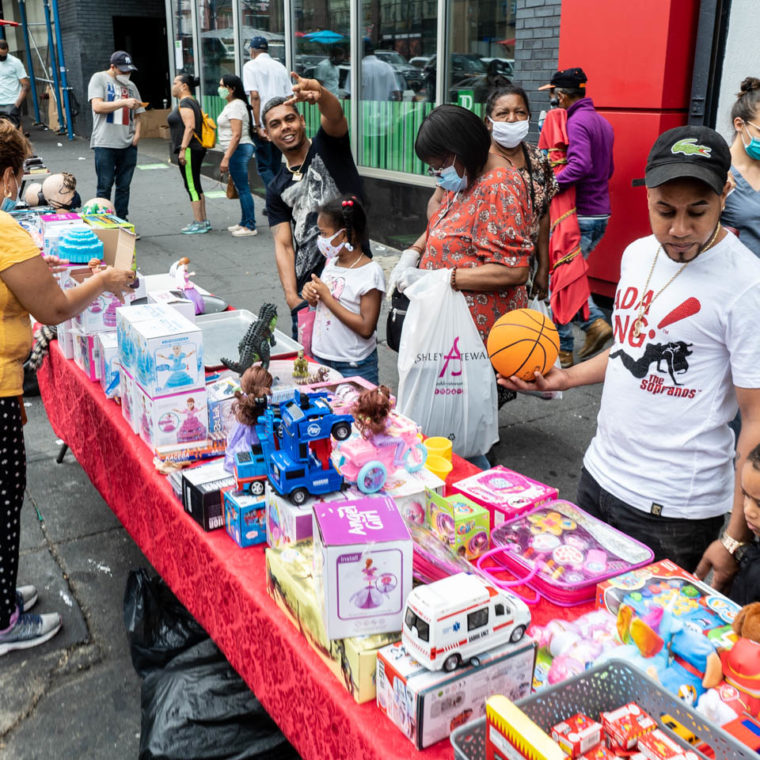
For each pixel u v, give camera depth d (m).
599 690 1.36
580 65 5.75
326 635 1.53
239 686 2.21
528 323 2.24
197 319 3.38
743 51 5.06
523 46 6.43
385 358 5.77
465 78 7.30
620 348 2.04
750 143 3.11
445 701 1.37
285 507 1.84
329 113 3.43
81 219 3.45
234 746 2.09
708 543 2.05
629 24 5.37
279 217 3.83
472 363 2.88
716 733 1.23
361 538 1.48
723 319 1.81
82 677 2.80
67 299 2.55
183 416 2.44
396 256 8.10
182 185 12.13
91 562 3.48
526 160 3.81
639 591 1.68
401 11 7.84
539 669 1.57
